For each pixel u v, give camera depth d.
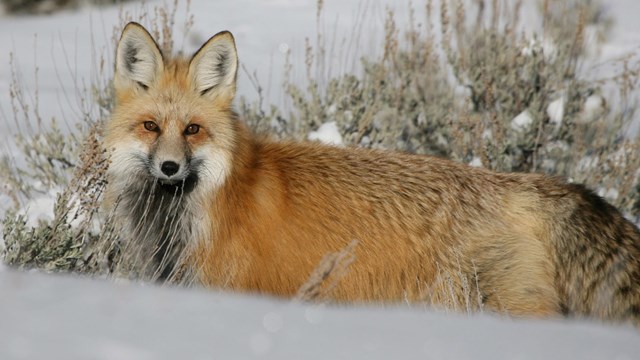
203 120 10.06
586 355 3.99
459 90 18.89
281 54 25.52
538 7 23.94
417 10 28.81
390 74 18.02
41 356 3.27
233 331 3.86
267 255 9.81
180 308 4.14
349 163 10.44
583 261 9.88
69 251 9.84
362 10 30.11
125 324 3.78
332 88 16.52
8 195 13.36
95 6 31.38
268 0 33.09
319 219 9.96
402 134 16.56
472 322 4.46
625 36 26.53
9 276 4.47
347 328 4.11
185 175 9.74
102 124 12.41
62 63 24.20
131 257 10.03
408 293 9.97
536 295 9.73
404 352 3.78
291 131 16.09
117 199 10.09
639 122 18.30
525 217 10.14
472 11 25.09
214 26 29.23
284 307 4.41
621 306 9.76
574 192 10.36
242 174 10.00
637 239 10.09
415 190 10.27
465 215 10.13
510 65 17.50
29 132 15.90
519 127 16.33
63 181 13.96
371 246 9.95
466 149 15.35
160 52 10.23
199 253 9.81
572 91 17.33
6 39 27.11
